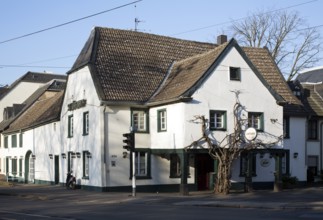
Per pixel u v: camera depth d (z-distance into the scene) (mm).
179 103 29609
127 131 32219
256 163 35344
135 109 32625
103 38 35062
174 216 17922
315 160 40344
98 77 32375
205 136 29453
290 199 25234
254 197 26875
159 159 32906
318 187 35656
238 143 30609
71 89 36906
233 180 34219
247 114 31422
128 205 23562
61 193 31125
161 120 31734
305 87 43156
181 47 37969
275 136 32438
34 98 57250
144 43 36500
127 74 33688
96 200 26422
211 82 30297
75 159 35781
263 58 39875
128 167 32062
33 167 46031
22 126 48406
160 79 34531
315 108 40906
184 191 29031
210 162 34125
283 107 36281
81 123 34688
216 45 40156
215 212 19484
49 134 41750
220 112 30500
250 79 31781
